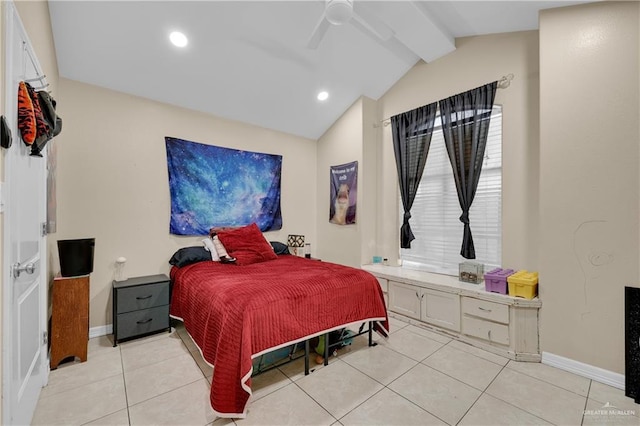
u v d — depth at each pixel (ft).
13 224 4.30
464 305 8.60
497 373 6.91
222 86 10.32
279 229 13.66
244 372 5.34
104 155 9.19
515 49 8.83
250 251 10.36
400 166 11.70
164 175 10.34
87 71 8.59
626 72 6.30
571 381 6.57
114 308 8.30
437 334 9.17
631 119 6.23
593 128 6.66
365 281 8.17
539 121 7.86
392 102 12.27
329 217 14.08
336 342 7.93
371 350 8.11
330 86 11.49
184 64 9.08
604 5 6.56
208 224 11.33
